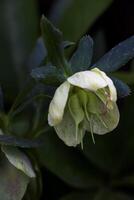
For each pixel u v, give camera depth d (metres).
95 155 0.60
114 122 0.47
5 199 0.49
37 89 0.53
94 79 0.43
